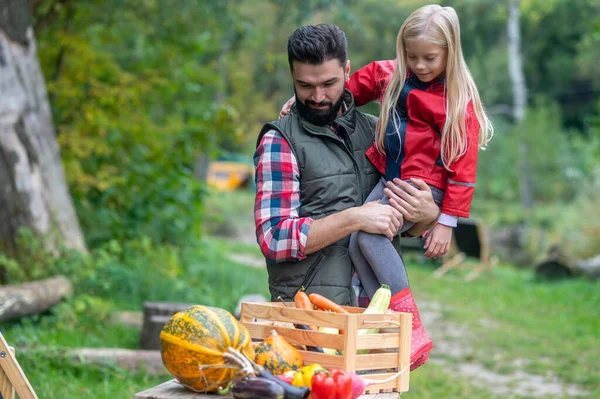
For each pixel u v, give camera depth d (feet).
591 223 58.03
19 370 10.18
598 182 67.10
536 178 90.58
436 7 10.95
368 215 10.09
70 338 23.61
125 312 27.53
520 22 110.01
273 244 10.14
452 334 33.14
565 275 51.49
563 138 94.17
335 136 10.67
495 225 77.36
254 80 87.61
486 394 23.36
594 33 63.72
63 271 27.61
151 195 37.50
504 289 47.73
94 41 41.04
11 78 28.22
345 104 11.19
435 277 52.90
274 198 10.36
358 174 10.91
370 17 62.44
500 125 101.24
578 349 30.22
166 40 41.22
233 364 8.60
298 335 9.24
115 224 35.70
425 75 10.80
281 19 39.40
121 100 37.14
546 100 121.08
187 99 41.39
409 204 10.48
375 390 9.25
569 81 121.90
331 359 8.98
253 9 65.00
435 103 10.66
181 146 38.29
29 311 24.49
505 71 106.01
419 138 10.74
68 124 37.06
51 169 29.35
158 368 21.02
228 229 87.45
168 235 39.17
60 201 29.43
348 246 10.80
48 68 37.50
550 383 25.21
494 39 80.38
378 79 11.67
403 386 9.41
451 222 10.57
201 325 8.68
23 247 27.30
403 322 9.40
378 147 11.07
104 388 18.86
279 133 10.56
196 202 39.63
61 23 38.83
